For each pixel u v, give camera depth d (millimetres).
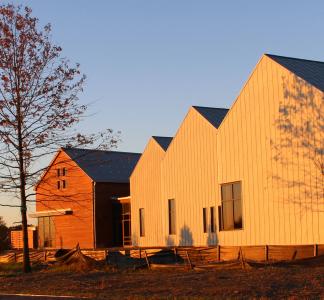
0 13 26453
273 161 26141
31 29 27047
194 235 31719
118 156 50344
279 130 25891
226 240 28906
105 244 45156
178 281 19625
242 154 28016
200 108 32344
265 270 20922
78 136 31422
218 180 29766
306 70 25875
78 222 46500
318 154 23891
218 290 16547
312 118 24234
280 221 25625
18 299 17453
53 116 27500
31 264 33281
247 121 27750
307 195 24359
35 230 51875
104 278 22641
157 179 36219
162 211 35219
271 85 26422
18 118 26766
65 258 31109
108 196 46000
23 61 26797
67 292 18594
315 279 17500
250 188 27406
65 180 46781
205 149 31031
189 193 32312
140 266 25609
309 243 24141
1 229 52156
